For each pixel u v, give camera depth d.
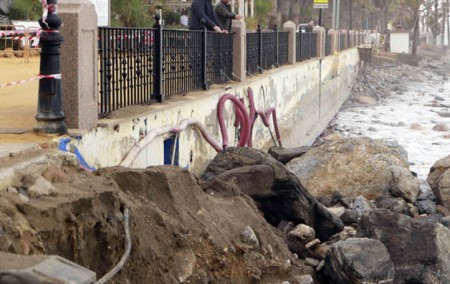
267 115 18.97
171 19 31.00
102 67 9.85
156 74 11.81
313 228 10.78
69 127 8.80
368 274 8.54
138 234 6.93
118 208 6.63
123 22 25.59
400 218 9.50
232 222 8.62
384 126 33.56
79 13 8.66
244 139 15.82
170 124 11.42
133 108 10.71
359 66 56.38
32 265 4.57
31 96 12.42
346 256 8.67
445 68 75.75
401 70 64.50
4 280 4.41
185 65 13.53
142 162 10.27
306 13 67.56
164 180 7.89
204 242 7.77
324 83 32.53
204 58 14.46
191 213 8.00
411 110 40.44
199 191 8.53
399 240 9.35
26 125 9.13
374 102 43.53
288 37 25.34
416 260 9.23
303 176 14.44
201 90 14.36
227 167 11.57
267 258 8.61
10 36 24.06
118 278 6.47
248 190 10.55
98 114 9.72
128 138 9.87
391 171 14.18
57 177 6.80
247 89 16.95
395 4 95.38
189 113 12.48
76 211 6.22
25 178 6.31
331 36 38.44
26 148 7.07
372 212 9.62
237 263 8.04
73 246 6.07
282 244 9.19
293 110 23.98
